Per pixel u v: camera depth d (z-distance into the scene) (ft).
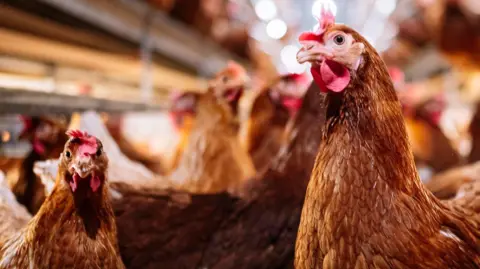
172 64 8.31
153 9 6.25
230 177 4.38
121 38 6.13
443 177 3.90
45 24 4.77
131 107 5.12
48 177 3.28
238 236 3.45
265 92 5.03
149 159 5.96
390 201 2.62
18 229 3.28
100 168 2.83
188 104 5.04
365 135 2.67
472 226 2.88
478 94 8.85
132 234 3.34
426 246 2.60
